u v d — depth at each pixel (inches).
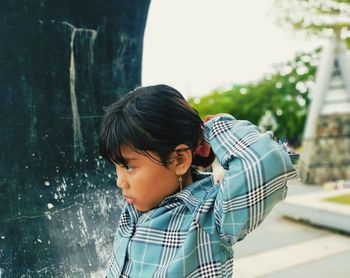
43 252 59.3
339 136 379.6
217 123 37.7
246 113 738.8
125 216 42.0
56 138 65.2
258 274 139.6
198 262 34.7
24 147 61.1
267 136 35.0
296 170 35.0
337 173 372.8
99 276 62.6
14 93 60.3
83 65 69.8
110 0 71.0
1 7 57.9
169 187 35.7
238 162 34.0
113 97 75.8
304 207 211.9
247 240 182.7
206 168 40.4
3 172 58.4
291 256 158.9
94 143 71.3
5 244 56.6
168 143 33.1
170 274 33.9
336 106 381.4
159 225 36.3
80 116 69.2
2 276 54.6
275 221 217.9
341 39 339.6
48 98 64.5
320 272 140.5
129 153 33.8
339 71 382.0
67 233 62.9
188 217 35.9
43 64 63.7
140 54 81.3
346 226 189.0
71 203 65.2
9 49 59.5
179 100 35.1
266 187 33.1
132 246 37.4
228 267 36.9
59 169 65.0
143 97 34.0
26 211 59.7
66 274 59.9
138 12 76.6
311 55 703.1
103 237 66.7
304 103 695.1
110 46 74.1
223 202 33.6
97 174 70.6
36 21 62.1
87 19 68.9
